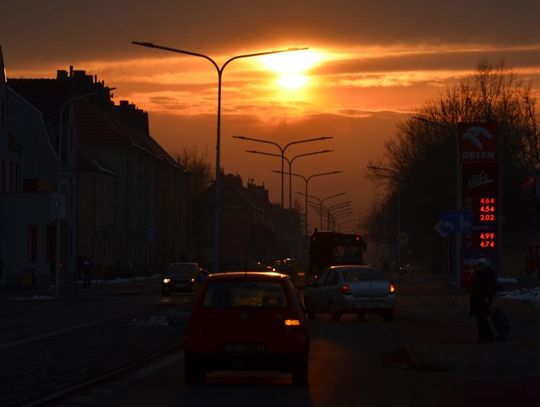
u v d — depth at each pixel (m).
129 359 37.84
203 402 26.55
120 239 179.00
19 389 28.77
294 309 30.00
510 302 78.38
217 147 84.75
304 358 29.89
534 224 152.50
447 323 59.78
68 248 148.75
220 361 29.64
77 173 159.00
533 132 163.88
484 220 98.75
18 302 87.25
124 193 179.75
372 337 50.03
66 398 27.39
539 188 91.88
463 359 36.53
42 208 128.62
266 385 30.69
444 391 29.05
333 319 63.00
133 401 26.78
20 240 127.94
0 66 129.00
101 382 31.25
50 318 64.06
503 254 164.62
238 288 30.34
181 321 57.34
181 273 102.81
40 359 37.56
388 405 26.11
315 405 26.08
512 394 28.30
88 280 122.38
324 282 65.44
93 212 159.38
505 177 162.25
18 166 137.88
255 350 29.58
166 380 31.89
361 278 63.34
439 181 178.00
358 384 30.86
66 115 155.25
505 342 42.94
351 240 115.31
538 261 114.50
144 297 97.56
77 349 41.81
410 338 48.41
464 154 98.69
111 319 62.50
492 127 98.44
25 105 150.50
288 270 130.00
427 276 178.50
